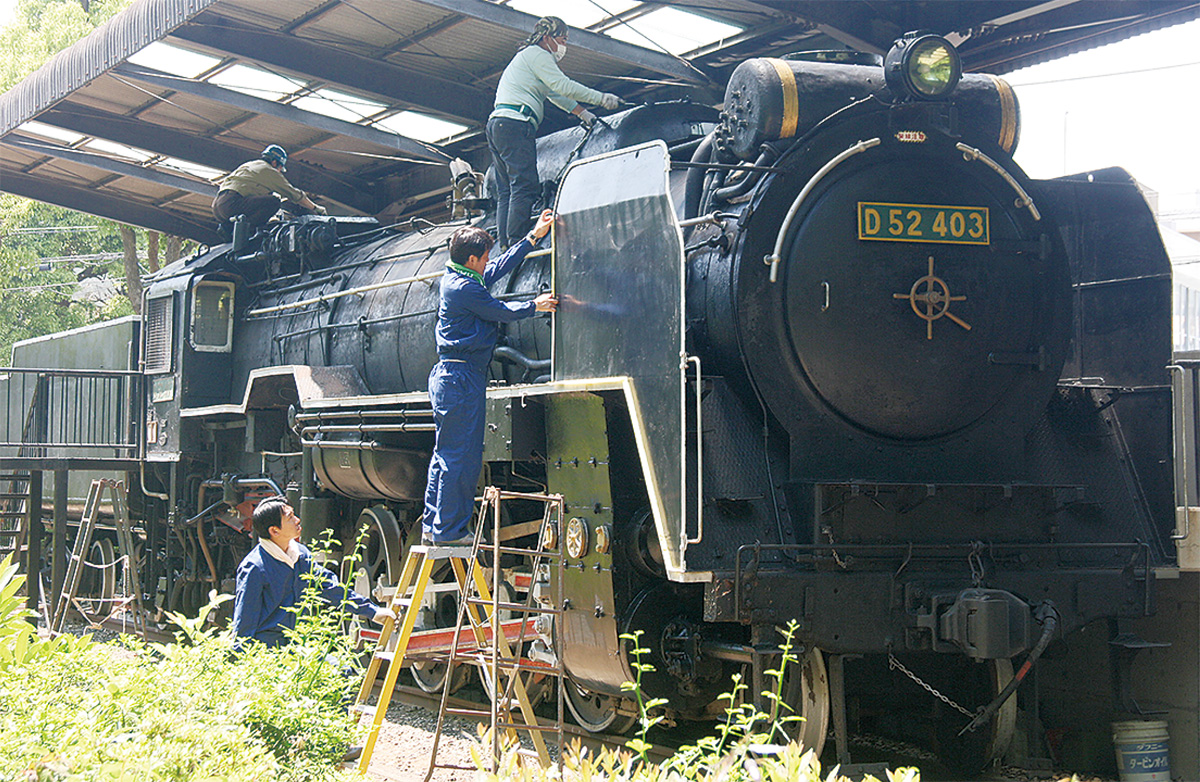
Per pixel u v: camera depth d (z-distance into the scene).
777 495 6.54
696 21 11.04
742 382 6.73
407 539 9.37
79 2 28.52
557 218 7.50
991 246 6.95
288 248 12.64
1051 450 7.34
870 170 6.77
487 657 6.53
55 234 34.25
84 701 4.75
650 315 6.43
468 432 6.93
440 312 7.08
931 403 6.83
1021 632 6.03
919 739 8.02
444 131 14.95
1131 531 7.23
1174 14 10.10
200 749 4.05
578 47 11.62
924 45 6.75
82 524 14.15
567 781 4.18
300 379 10.25
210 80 13.71
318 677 5.30
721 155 7.04
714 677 6.84
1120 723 7.09
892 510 6.52
